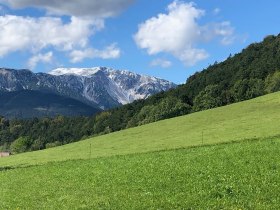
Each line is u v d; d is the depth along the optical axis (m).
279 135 55.97
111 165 46.75
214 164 35.81
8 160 88.12
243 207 21.16
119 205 25.50
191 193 25.98
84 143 97.44
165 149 60.50
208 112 102.44
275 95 105.12
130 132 99.50
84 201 28.47
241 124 75.94
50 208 27.94
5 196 35.94
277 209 20.14
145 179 33.88
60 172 47.53
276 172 28.72
